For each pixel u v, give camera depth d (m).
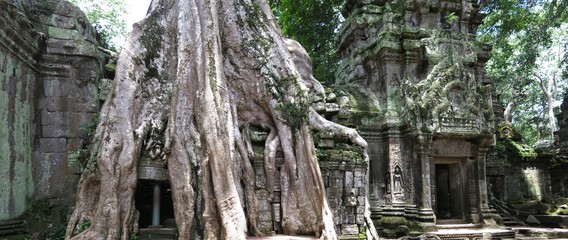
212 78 8.06
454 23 15.61
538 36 17.89
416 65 14.80
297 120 8.82
